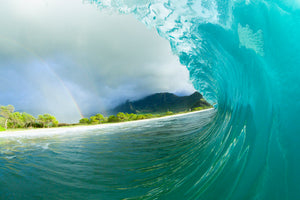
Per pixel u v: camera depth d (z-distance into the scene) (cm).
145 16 432
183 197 223
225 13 261
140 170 431
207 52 431
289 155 143
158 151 605
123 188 335
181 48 545
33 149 962
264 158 167
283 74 177
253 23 213
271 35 192
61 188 374
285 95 170
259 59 214
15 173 505
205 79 705
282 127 163
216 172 232
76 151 797
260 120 204
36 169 538
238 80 304
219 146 313
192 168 331
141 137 1062
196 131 849
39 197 338
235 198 161
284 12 179
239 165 197
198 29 349
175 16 367
